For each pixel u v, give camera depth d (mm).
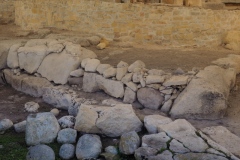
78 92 4785
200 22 7121
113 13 6727
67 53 5195
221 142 3350
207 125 3838
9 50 5777
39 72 5352
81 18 6938
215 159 2957
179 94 4203
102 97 4637
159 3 7133
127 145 3271
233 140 3385
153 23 6840
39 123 3609
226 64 5070
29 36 6750
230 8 8500
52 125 3652
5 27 7738
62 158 3352
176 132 3420
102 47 6113
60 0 7020
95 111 3855
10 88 5543
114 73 4605
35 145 3475
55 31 6969
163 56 5719
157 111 4227
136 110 4246
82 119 3627
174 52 6105
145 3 7051
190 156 3020
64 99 4578
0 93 5309
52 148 3490
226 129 3619
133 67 4629
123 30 6777
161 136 3365
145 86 4340
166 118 3746
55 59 5250
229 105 4301
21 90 5340
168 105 4191
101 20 6805
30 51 5488
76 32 6949
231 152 3166
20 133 3893
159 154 3080
